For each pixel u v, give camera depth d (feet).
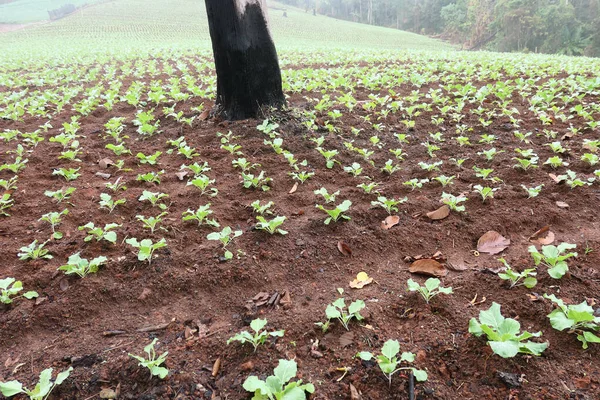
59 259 9.44
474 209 11.11
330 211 10.19
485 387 6.09
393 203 10.73
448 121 18.89
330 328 7.32
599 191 11.52
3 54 64.95
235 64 16.90
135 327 7.66
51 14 224.94
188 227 10.59
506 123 18.12
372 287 8.42
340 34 170.50
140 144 16.88
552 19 157.58
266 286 8.58
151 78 33.32
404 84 27.61
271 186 12.96
